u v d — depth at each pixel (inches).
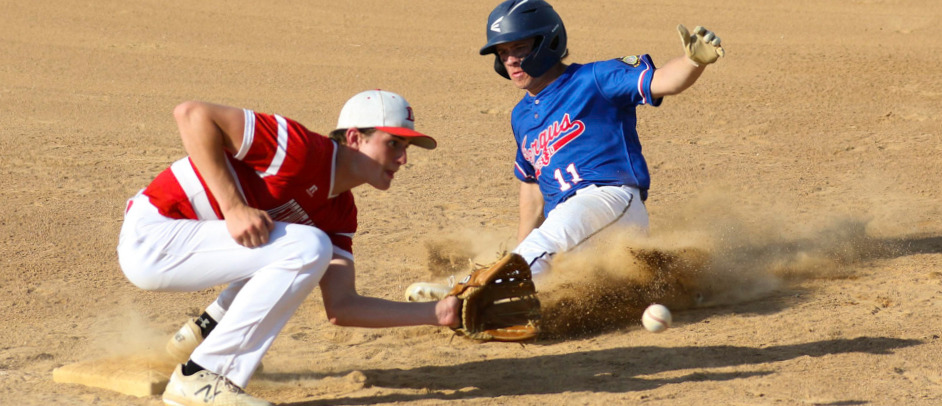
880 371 495.2
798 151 1315.2
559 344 573.9
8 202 999.0
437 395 475.5
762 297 660.1
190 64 2172.7
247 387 488.1
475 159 1291.8
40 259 780.0
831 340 552.7
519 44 677.9
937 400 450.3
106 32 2514.8
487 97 1860.2
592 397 467.5
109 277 731.4
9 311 637.3
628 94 649.6
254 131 418.6
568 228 625.0
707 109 1697.8
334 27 2694.4
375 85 1975.9
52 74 2015.3
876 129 1481.3
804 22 2812.5
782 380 484.4
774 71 2119.8
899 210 941.8
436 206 1013.8
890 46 2438.5
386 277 732.7
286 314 437.1
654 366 517.0
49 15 2679.6
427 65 2236.7
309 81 2007.9
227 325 430.3
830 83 1957.4
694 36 594.2
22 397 468.1
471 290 449.4
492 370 520.4
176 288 442.9
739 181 1111.6
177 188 439.2
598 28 2694.4
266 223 427.8
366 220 943.0
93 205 994.1
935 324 578.9
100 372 489.4
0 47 2292.1
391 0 3100.4
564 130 674.8
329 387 490.6
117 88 1888.5
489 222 933.8
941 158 1235.2
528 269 463.2
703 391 470.9
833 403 448.8
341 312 468.1
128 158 1269.7
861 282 690.2
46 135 1414.9
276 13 2851.9
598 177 668.1
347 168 447.8
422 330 607.5
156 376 477.1
